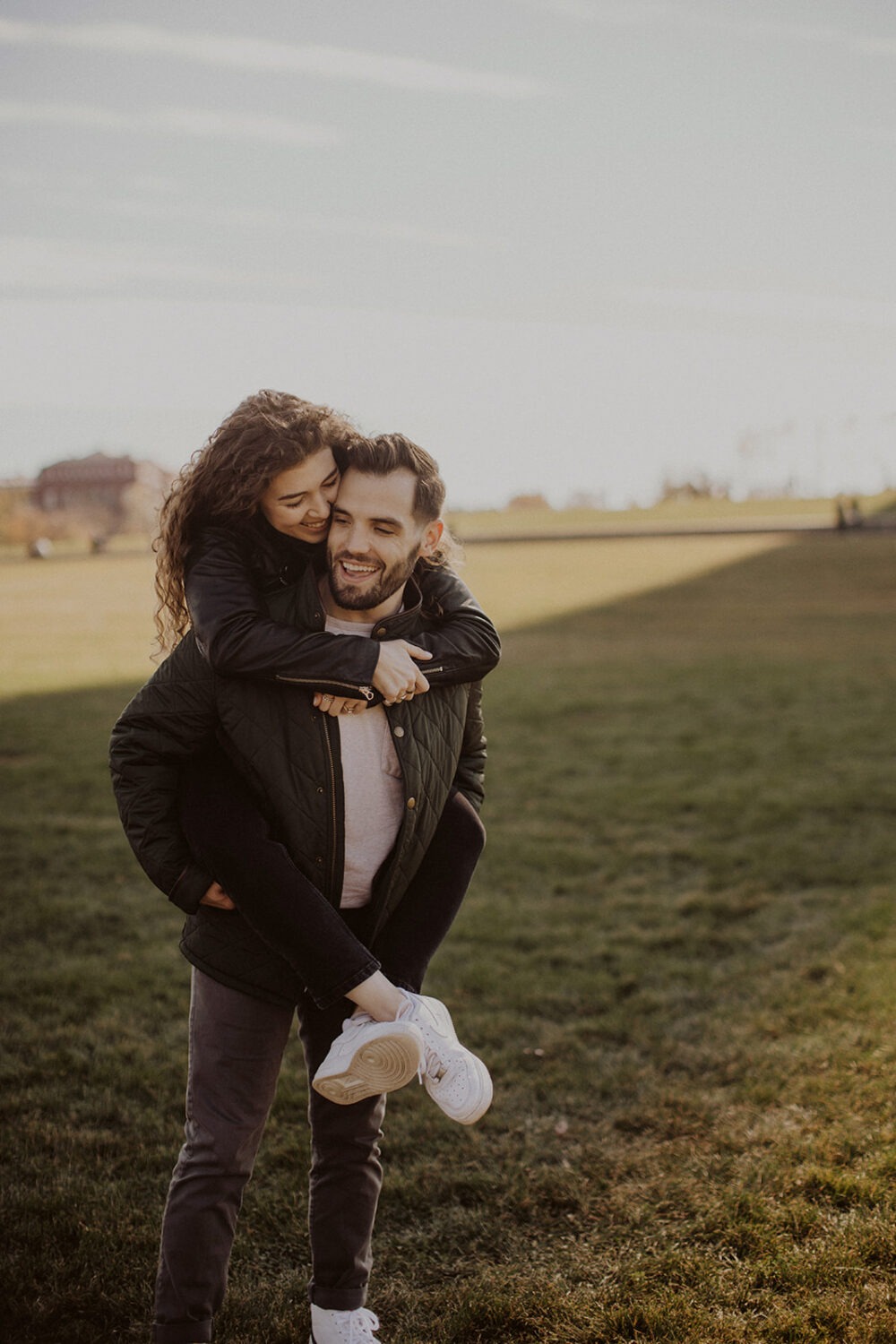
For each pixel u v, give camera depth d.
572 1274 2.48
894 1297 2.27
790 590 25.61
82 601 24.64
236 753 1.95
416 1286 2.47
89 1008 4.10
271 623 1.89
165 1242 1.92
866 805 7.34
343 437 1.98
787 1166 2.84
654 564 32.16
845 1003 3.97
